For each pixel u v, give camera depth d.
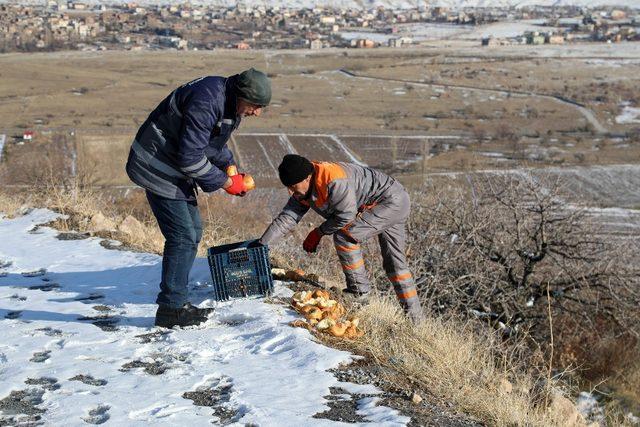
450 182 14.20
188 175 5.10
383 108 117.06
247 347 5.07
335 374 4.65
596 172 44.78
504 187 12.70
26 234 8.54
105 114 99.25
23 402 4.05
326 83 152.38
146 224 10.64
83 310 5.87
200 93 4.97
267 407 4.01
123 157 36.84
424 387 4.66
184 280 5.47
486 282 11.80
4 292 6.39
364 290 6.13
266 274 5.73
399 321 5.79
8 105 109.44
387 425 3.89
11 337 5.17
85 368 4.54
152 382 4.36
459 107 120.75
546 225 12.38
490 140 80.25
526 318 12.09
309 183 5.45
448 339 5.61
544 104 124.81
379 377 4.68
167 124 5.12
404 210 5.87
